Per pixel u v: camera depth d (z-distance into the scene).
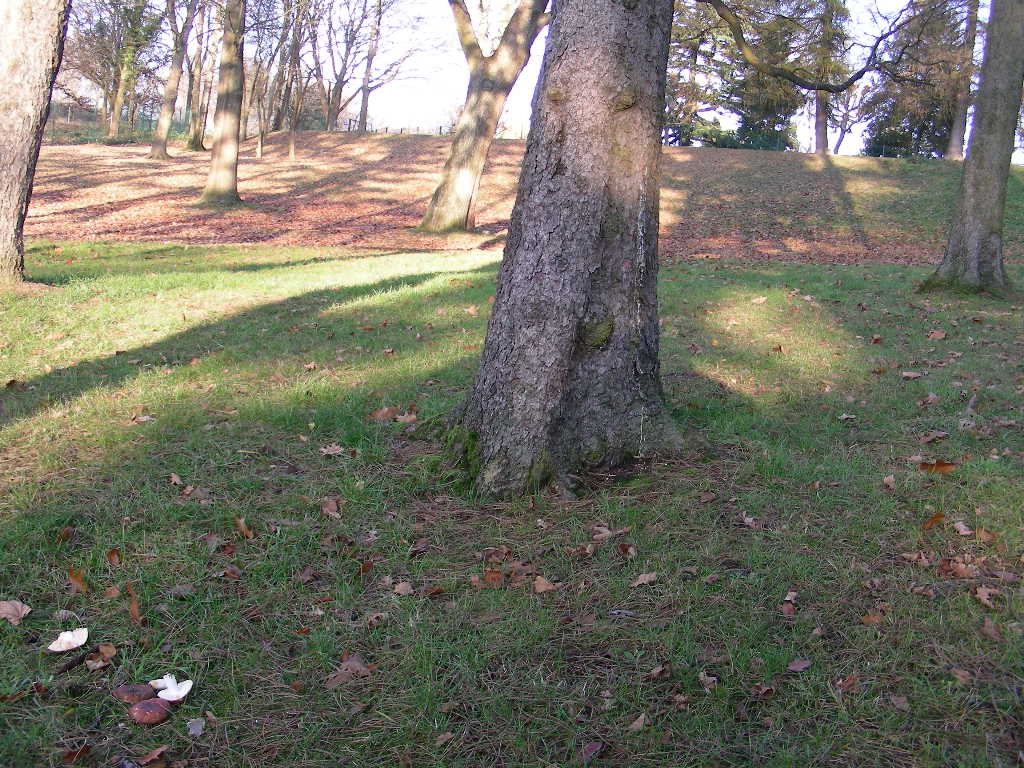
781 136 43.75
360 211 23.89
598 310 4.20
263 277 10.83
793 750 2.43
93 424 4.87
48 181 25.55
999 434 5.11
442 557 3.55
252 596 3.19
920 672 2.79
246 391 5.68
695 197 26.14
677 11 14.02
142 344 7.06
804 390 6.07
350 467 4.37
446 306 8.88
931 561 3.49
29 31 8.38
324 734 2.52
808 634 3.00
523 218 4.14
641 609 3.17
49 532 3.51
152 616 3.02
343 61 39.00
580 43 3.96
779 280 11.43
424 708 2.61
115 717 2.54
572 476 4.17
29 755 2.37
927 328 8.44
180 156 33.62
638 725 2.53
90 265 11.95
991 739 2.47
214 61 36.69
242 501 3.92
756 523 3.83
